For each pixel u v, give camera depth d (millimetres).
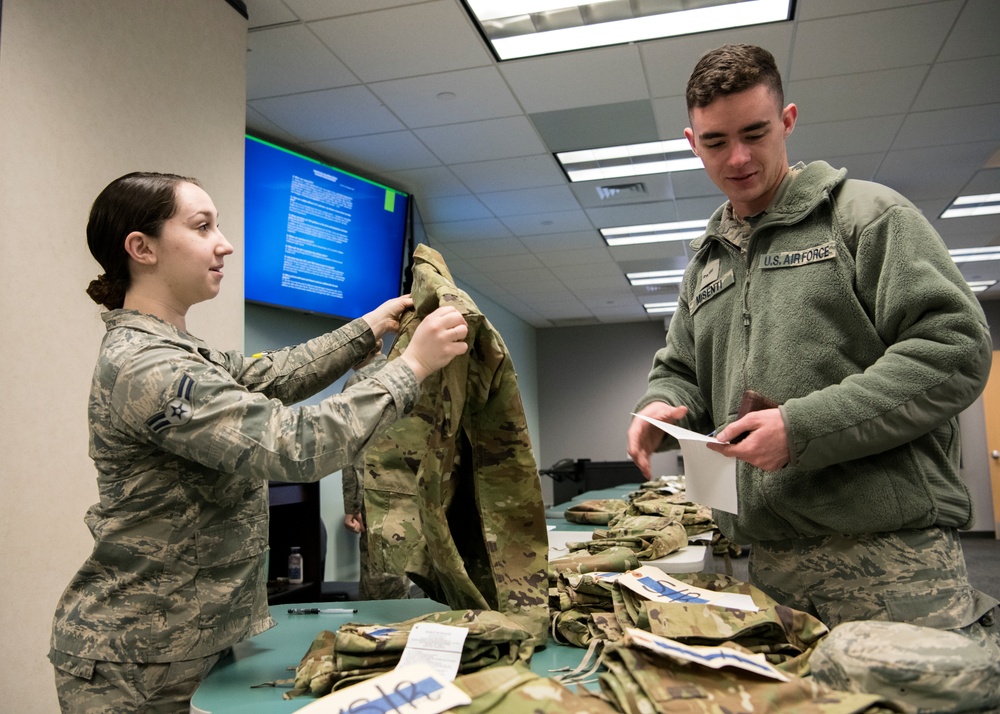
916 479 1061
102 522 1068
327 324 5062
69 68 2145
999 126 4312
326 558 4840
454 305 1069
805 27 3240
